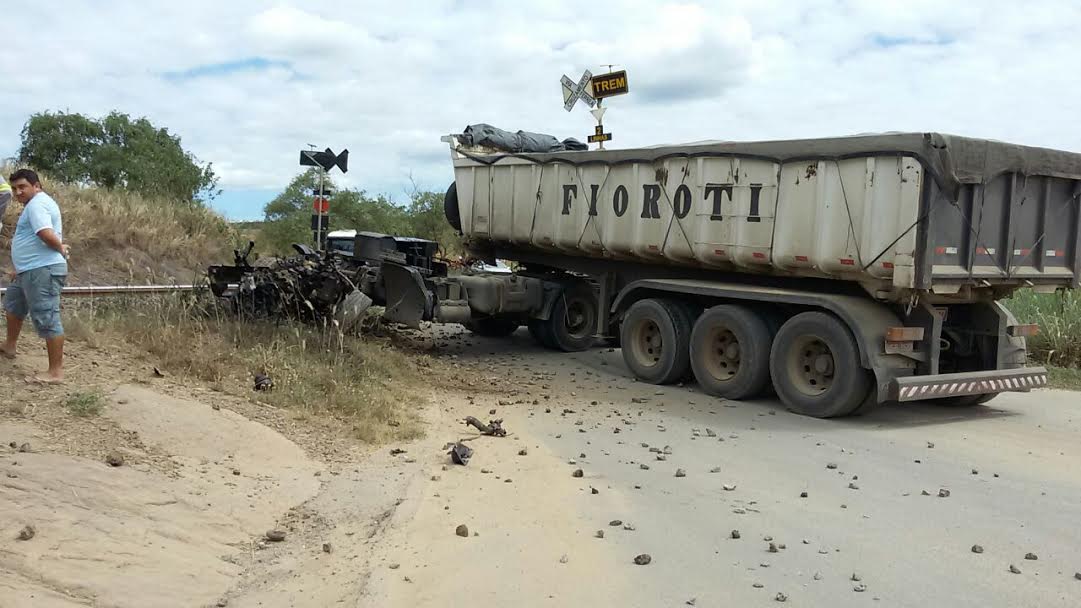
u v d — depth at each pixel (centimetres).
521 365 1320
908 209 904
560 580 464
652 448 790
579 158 1330
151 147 2492
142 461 545
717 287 1110
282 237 2453
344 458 665
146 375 732
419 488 607
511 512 576
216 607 403
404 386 999
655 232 1213
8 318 669
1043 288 1050
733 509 607
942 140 884
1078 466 761
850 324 939
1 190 858
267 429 676
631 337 1219
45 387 625
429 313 1305
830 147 974
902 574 492
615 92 1540
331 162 1766
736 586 467
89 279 1465
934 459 779
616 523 564
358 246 1348
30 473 474
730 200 1103
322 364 936
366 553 487
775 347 1022
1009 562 516
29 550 396
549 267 1578
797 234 1023
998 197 965
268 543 491
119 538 436
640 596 449
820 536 555
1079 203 1050
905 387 920
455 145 1587
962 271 942
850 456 786
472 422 805
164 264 1688
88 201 1700
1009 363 1054
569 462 724
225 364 830
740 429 902
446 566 475
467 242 1599
